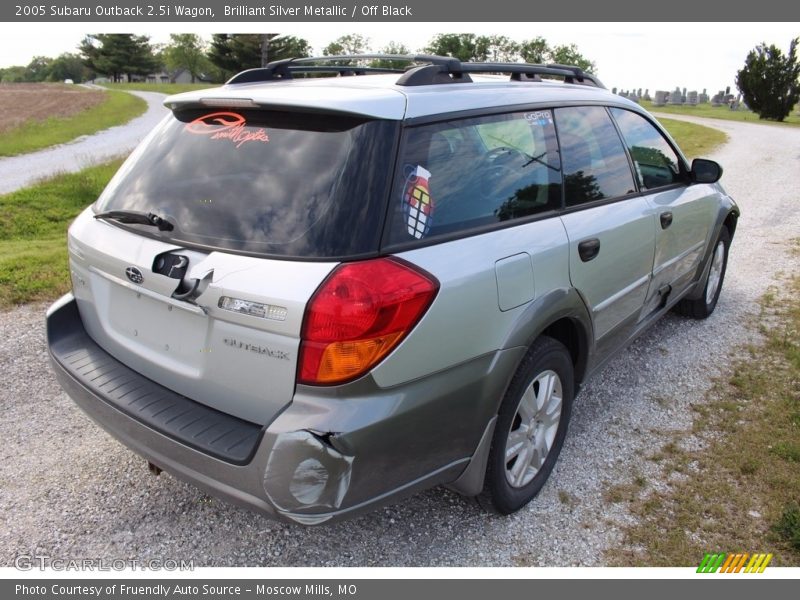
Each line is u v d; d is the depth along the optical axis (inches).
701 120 1462.8
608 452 135.9
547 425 119.8
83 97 2204.7
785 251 289.4
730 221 210.5
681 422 147.8
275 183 91.9
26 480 123.4
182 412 93.7
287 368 83.5
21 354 176.2
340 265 83.7
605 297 132.3
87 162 791.1
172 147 107.5
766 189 472.7
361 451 83.5
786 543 109.8
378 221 87.2
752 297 229.3
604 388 164.1
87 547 107.7
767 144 831.1
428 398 90.6
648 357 181.3
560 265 114.2
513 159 112.2
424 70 104.0
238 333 87.0
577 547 109.4
